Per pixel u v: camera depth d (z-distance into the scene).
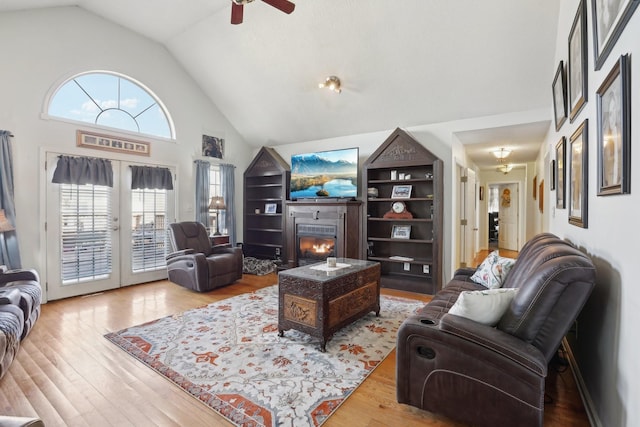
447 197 4.55
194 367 2.36
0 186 3.48
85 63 4.23
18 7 3.60
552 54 3.32
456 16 3.29
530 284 1.61
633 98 1.24
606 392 1.58
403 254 4.95
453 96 4.14
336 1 3.54
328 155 5.25
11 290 2.62
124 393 2.05
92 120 4.37
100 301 3.98
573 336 2.30
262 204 6.52
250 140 6.50
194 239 4.92
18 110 3.69
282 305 2.87
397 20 3.51
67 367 2.37
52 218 3.97
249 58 4.65
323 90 4.73
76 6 4.14
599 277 1.73
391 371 2.32
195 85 5.60
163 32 4.73
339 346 2.71
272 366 2.38
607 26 1.50
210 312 3.56
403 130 4.62
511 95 3.88
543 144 5.07
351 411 1.87
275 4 2.68
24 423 0.97
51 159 3.95
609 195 1.52
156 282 4.97
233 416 1.82
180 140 5.35
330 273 2.89
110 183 4.42
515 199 9.12
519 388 1.49
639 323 1.19
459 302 1.81
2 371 2.06
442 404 1.70
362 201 4.98
